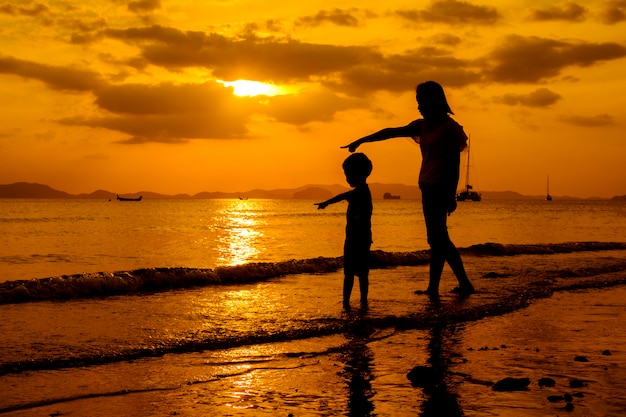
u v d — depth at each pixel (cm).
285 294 811
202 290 858
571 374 431
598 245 1756
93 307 698
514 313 676
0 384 389
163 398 369
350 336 551
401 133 811
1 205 12362
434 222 782
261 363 454
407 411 347
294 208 10750
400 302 725
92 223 4709
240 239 2753
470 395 379
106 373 421
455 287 846
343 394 380
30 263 1720
